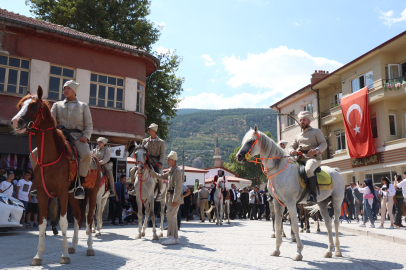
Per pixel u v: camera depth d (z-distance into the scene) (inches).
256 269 205.9
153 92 1003.9
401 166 940.6
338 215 276.2
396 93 955.3
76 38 674.2
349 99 1086.4
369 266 230.1
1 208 380.2
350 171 1114.7
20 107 215.8
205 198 736.3
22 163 613.9
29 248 282.4
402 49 986.7
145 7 1048.2
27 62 641.0
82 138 243.6
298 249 245.4
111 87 733.3
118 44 768.9
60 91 670.5
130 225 566.3
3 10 723.4
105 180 392.8
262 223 695.1
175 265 212.7
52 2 972.6
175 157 324.5
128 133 734.5
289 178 251.0
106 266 206.8
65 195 222.2
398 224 517.0
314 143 274.7
